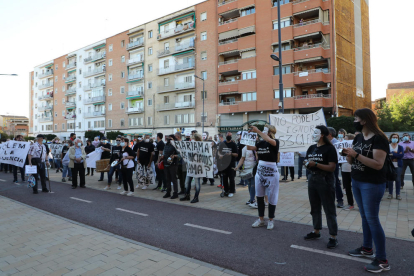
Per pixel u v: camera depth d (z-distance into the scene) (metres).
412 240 4.53
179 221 5.93
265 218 6.02
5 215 6.40
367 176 3.59
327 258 3.94
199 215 6.41
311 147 4.71
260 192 5.41
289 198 7.98
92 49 54.84
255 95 32.31
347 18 31.61
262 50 31.81
